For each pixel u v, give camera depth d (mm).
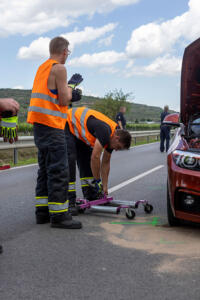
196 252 3014
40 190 3904
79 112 4305
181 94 4742
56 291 2314
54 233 3559
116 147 4117
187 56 4383
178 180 3439
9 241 3307
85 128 4195
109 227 3777
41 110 3650
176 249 3092
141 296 2246
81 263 2783
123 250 3076
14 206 4754
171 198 3533
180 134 4359
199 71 4516
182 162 3486
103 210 4301
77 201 4566
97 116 4230
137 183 6551
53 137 3686
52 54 3756
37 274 2576
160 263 2779
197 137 4371
